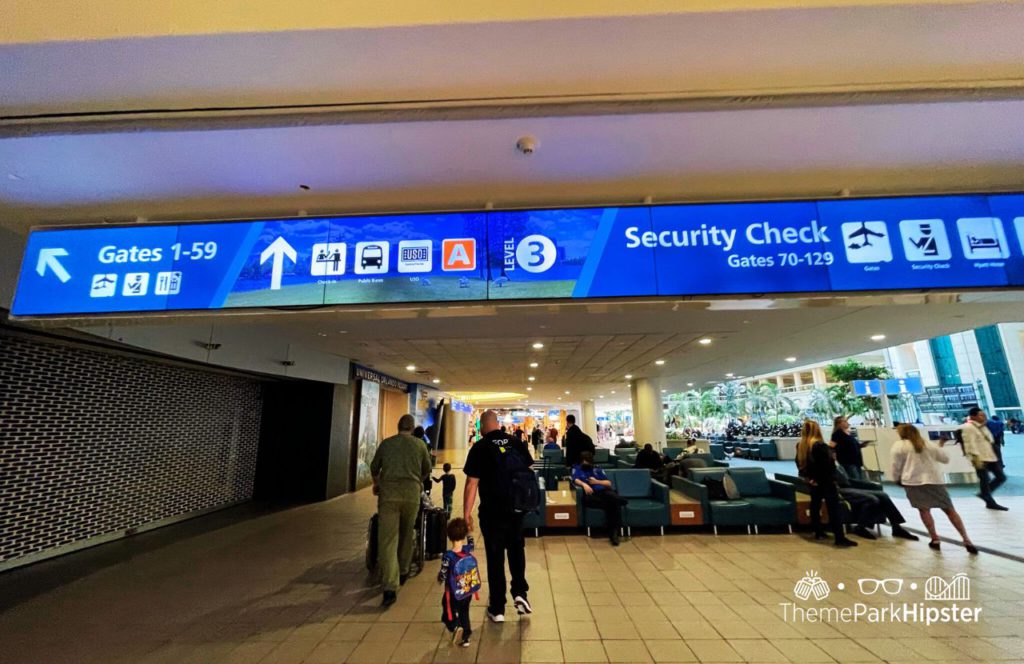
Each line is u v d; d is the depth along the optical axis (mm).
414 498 4176
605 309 2539
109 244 2646
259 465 9547
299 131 2111
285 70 1824
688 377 15953
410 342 8312
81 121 2033
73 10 1663
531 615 3508
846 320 6758
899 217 2486
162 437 6969
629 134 2184
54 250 2641
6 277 3410
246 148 2244
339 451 9969
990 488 7250
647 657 2885
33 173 2422
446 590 3117
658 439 14430
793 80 1930
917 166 2498
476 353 9562
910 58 1812
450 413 23047
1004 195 2521
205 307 2535
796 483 6863
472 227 2592
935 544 5059
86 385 5770
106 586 4305
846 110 2033
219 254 2609
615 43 1730
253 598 3961
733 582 4172
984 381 42500
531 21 1629
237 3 1656
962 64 1838
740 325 7051
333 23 1635
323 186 2605
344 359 10305
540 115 2029
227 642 3164
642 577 4352
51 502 5289
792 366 12781
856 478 6648
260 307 2523
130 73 1816
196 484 7680
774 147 2309
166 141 2178
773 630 3217
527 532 6074
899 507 7391
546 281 2488
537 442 17828
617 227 2547
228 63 1781
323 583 4336
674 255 2479
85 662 2938
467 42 1707
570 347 8922
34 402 5168
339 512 7957
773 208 2527
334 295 2523
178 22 1647
